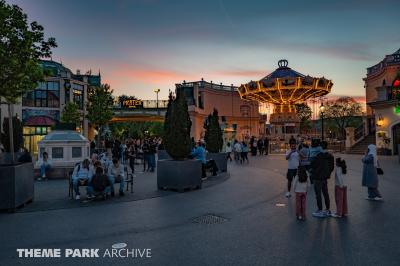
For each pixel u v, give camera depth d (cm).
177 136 1185
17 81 884
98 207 895
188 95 4731
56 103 3925
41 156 1622
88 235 647
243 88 4728
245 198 1016
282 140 4481
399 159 2138
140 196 1046
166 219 765
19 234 654
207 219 764
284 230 670
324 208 870
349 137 3509
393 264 489
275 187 1230
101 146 3850
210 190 1162
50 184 1355
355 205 894
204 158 1460
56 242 605
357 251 543
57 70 4038
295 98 4797
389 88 2973
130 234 653
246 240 609
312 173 796
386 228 673
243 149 2439
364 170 977
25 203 919
